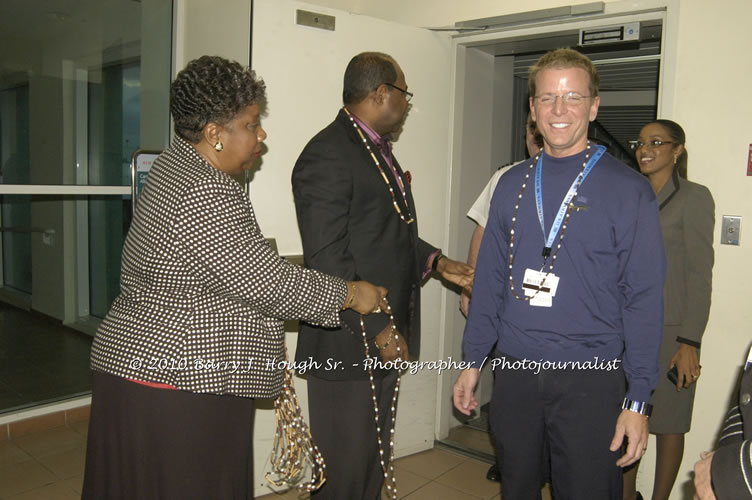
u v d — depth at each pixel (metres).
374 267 1.83
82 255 4.18
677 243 2.15
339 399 1.90
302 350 1.95
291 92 2.47
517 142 4.08
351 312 1.72
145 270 1.35
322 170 1.76
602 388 1.54
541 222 1.59
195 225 1.32
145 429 1.37
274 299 1.39
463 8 2.97
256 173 2.42
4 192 3.36
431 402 3.13
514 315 1.62
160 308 1.35
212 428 1.41
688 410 2.22
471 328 1.79
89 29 3.57
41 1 3.39
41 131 3.49
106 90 3.62
